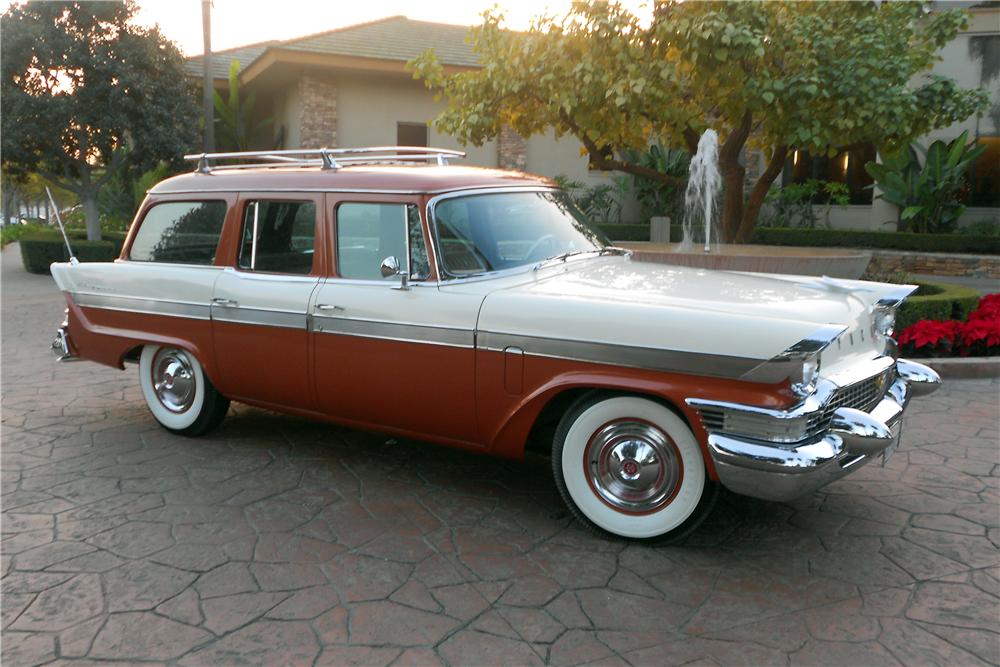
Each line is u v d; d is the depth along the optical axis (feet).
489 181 14.83
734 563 11.71
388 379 13.92
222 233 16.22
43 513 13.62
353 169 15.02
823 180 65.26
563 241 15.01
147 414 19.99
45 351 28.78
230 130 67.67
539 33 30.12
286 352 15.16
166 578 11.29
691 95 32.83
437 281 13.38
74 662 9.30
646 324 11.43
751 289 12.92
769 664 9.19
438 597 10.72
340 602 10.61
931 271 53.36
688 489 11.68
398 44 65.05
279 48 56.85
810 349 10.10
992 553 11.99
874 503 13.92
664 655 9.37
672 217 68.18
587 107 29.32
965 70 56.24
